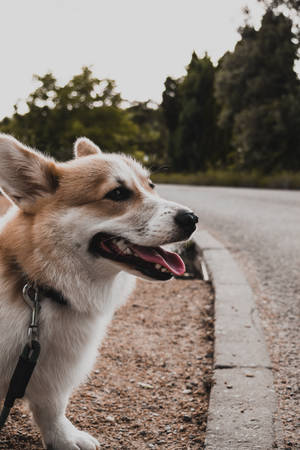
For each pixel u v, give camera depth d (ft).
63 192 3.21
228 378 3.55
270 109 28.63
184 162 40.32
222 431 3.13
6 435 3.28
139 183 3.40
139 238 3.26
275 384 3.54
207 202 15.28
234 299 4.73
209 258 6.28
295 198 16.42
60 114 37.65
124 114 39.75
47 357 3.06
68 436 3.19
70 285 3.10
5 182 3.12
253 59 29.50
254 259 6.64
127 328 4.43
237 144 31.14
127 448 3.17
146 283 5.63
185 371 3.82
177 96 43.01
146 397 3.56
